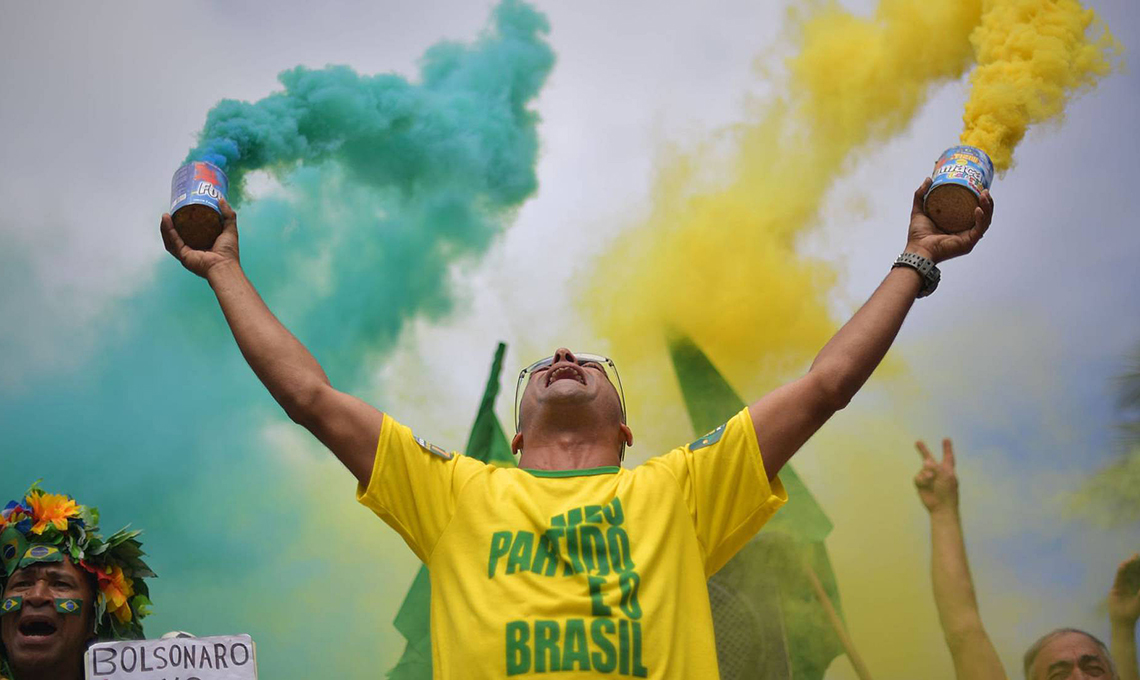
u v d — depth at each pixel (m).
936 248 2.94
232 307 2.82
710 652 2.54
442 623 2.55
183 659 2.99
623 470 2.74
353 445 2.71
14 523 3.39
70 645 3.34
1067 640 6.38
